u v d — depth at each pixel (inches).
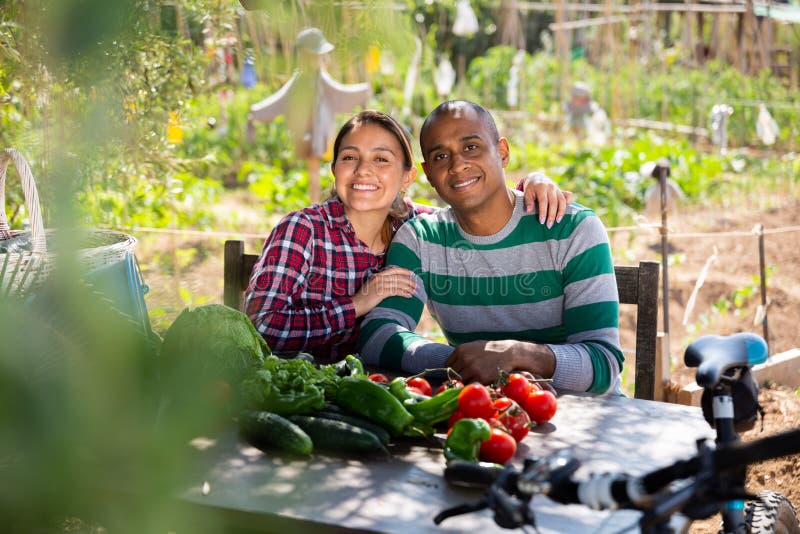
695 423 90.3
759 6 519.8
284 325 121.0
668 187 250.5
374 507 67.2
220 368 82.7
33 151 148.2
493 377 99.7
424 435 81.9
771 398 192.5
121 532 34.8
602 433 86.9
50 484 33.6
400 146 126.7
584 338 114.7
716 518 138.6
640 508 48.6
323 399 83.2
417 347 111.1
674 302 294.7
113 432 33.8
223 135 580.7
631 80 633.0
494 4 836.6
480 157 116.7
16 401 33.1
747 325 265.9
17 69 103.9
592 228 118.7
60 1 31.4
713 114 455.2
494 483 52.4
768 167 536.4
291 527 65.2
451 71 542.6
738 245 369.4
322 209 128.6
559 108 662.5
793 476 154.3
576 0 722.8
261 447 79.6
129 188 193.6
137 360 34.6
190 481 71.1
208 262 316.2
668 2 641.6
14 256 91.4
